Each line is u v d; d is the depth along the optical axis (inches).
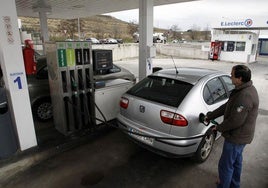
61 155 137.6
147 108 119.9
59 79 143.3
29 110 131.8
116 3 328.5
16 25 117.6
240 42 676.1
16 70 122.2
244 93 83.7
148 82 136.8
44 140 147.6
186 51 818.2
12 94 123.3
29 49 146.4
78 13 456.4
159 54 903.1
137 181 113.5
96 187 109.0
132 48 789.2
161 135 113.9
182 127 108.5
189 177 116.8
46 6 361.7
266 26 611.2
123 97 136.7
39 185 110.3
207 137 127.7
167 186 109.9
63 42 139.1
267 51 984.3
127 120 132.2
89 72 156.8
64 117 151.6
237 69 85.2
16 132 133.0
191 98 115.3
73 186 109.5
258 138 165.0
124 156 137.2
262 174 120.4
